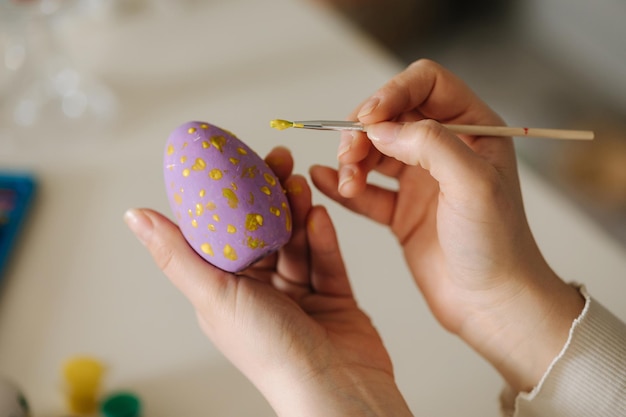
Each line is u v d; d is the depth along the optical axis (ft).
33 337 1.68
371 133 1.25
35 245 1.83
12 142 2.04
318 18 2.46
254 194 1.27
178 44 2.33
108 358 1.64
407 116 1.46
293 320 1.28
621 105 3.12
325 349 1.29
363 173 1.38
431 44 3.43
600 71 3.20
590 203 2.89
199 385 1.62
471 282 1.36
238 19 2.44
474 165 1.21
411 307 1.75
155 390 1.61
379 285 1.78
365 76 2.26
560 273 1.78
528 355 1.38
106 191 1.94
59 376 1.62
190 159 1.28
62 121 2.10
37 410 1.58
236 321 1.28
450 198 1.24
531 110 3.12
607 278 1.78
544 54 3.32
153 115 2.11
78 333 1.68
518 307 1.35
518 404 1.37
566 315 1.34
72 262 1.80
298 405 1.26
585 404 1.33
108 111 2.11
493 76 3.26
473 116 1.46
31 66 2.24
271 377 1.28
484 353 1.45
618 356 1.31
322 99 2.17
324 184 1.47
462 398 1.62
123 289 1.75
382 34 3.49
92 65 2.24
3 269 1.77
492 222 1.25
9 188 1.94
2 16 2.15
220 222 1.26
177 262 1.30
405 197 1.50
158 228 1.31
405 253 1.53
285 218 1.31
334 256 1.47
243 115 2.11
